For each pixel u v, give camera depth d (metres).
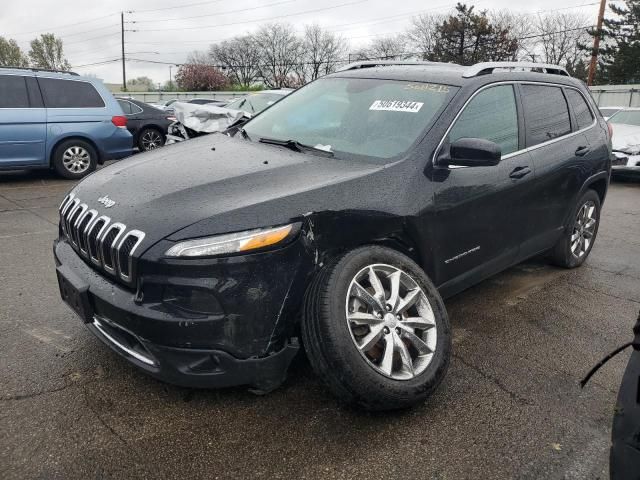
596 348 3.64
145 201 2.71
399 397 2.62
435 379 2.79
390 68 4.14
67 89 8.86
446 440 2.63
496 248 3.82
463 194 3.36
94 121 9.03
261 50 66.56
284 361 2.69
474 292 4.56
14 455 2.38
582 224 5.11
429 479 2.38
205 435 2.57
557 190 4.40
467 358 3.43
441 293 3.47
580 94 4.94
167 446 2.49
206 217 2.52
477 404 2.93
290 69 66.19
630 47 41.78
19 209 6.87
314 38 65.19
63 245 3.23
